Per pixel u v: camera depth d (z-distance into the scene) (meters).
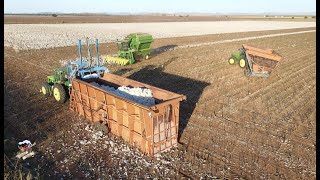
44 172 8.55
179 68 21.91
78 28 58.16
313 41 42.28
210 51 30.42
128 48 23.56
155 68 21.70
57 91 13.80
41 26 60.44
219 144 10.48
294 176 8.76
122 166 9.03
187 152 9.89
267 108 14.06
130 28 62.56
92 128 11.49
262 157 9.73
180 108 13.77
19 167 8.66
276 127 11.97
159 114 9.36
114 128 10.86
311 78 19.78
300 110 13.88
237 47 33.75
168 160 9.42
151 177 8.52
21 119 12.12
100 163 9.15
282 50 32.66
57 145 10.13
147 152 9.62
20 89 16.05
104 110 11.07
